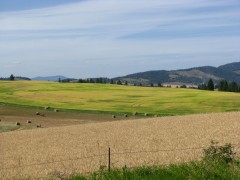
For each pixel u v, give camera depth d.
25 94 110.88
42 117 75.69
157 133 40.59
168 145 31.02
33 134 47.91
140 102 96.75
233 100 97.25
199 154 24.16
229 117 53.75
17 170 23.52
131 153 27.27
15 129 58.84
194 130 41.12
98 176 12.66
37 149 34.47
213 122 48.19
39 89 123.69
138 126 49.66
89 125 55.84
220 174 11.77
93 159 25.95
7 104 92.19
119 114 79.19
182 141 33.06
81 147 33.66
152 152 26.91
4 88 125.12
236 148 23.00
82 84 146.25
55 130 51.31
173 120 54.91
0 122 67.50
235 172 11.91
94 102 97.19
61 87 131.75
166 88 137.75
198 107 87.88
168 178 11.86
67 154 30.00
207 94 112.44
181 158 22.94
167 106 89.81
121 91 122.25
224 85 175.75
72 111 83.12
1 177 21.33
